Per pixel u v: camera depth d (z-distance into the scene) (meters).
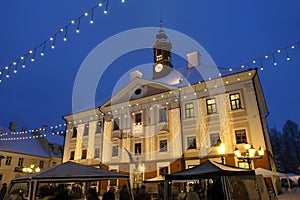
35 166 37.44
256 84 22.97
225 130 20.50
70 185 20.95
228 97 21.44
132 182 23.34
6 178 32.62
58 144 43.44
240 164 18.86
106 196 8.98
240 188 9.18
